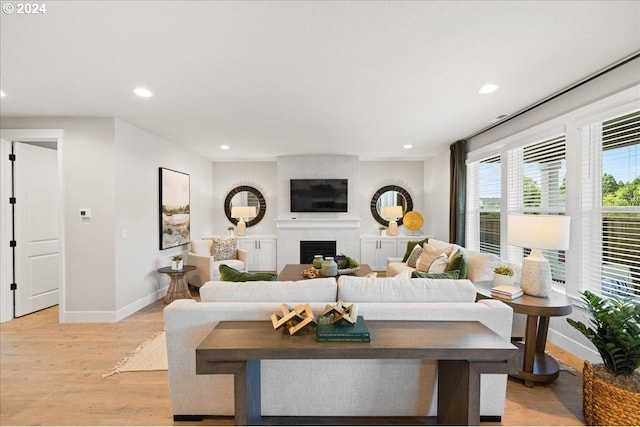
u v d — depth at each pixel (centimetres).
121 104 303
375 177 655
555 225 216
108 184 346
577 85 258
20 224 370
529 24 173
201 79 245
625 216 227
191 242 488
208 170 633
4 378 230
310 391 182
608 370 178
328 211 591
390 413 183
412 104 304
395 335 152
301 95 279
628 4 155
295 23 172
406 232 650
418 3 155
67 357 263
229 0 152
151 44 193
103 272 347
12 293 361
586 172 254
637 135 217
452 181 482
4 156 354
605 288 240
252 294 187
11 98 286
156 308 397
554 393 210
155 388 218
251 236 626
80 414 190
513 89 266
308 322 155
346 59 213
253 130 404
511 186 360
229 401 182
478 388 143
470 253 341
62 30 177
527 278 232
